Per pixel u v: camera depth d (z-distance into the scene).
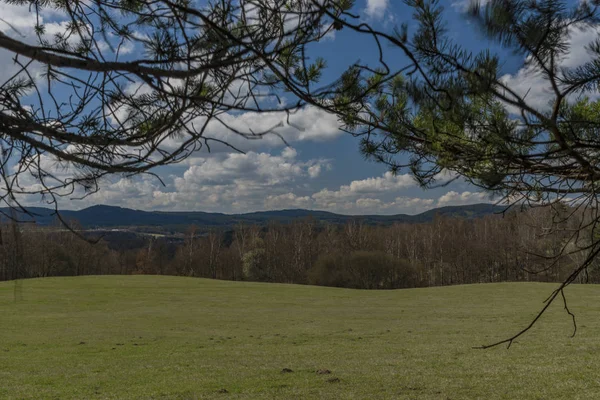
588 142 2.89
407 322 27.34
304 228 84.69
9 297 38.88
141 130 2.33
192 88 2.34
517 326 23.95
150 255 83.19
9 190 2.02
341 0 2.13
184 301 39.50
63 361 16.61
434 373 13.81
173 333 23.44
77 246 57.75
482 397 11.09
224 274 83.50
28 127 2.03
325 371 14.14
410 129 3.49
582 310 29.80
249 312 32.84
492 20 2.23
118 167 2.14
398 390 11.92
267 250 79.69
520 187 3.67
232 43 1.99
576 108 2.84
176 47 2.07
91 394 12.05
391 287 68.75
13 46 1.68
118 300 39.47
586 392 10.98
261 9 2.14
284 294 45.59
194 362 16.22
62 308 34.28
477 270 73.75
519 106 2.51
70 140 2.09
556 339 19.05
